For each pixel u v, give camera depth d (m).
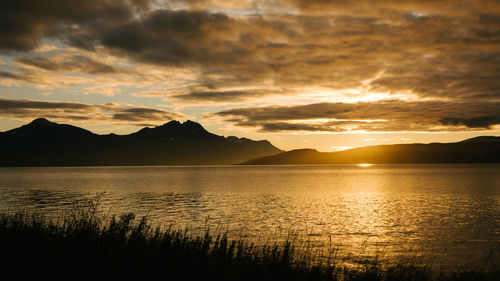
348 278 12.44
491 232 30.27
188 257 10.71
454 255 22.50
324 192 74.69
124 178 152.12
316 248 23.81
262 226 33.66
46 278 9.18
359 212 43.81
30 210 42.25
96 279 9.20
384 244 25.77
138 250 10.74
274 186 94.06
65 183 113.81
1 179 146.25
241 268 10.36
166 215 41.00
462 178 125.19
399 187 86.94
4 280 8.94
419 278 12.97
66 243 11.14
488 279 15.24
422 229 31.92
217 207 49.22
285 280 10.16
